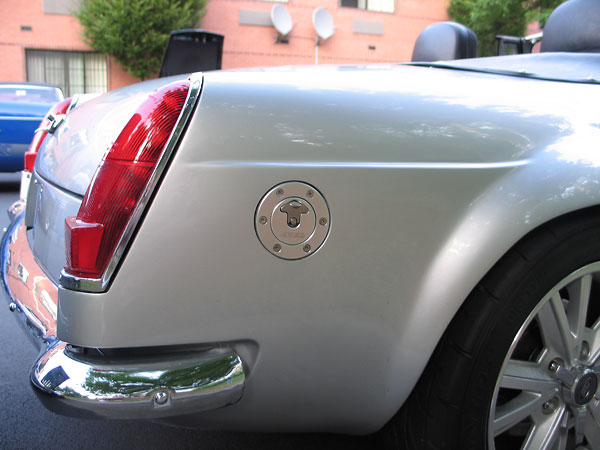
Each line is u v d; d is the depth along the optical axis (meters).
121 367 1.06
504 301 1.17
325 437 1.72
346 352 1.15
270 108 1.11
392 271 1.13
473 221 1.15
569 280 1.24
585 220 1.24
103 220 1.06
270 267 1.09
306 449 1.65
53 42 16.70
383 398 1.20
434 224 1.14
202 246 1.06
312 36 18.55
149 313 1.06
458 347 1.17
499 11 16.02
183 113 1.07
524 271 1.18
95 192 1.08
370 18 18.81
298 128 1.11
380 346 1.16
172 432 1.76
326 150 1.10
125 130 1.09
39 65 16.84
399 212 1.12
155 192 1.05
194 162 1.05
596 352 1.34
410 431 1.23
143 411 1.05
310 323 1.12
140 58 16.20
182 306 1.07
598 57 1.67
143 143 1.06
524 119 1.24
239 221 1.07
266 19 18.14
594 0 1.99
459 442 1.20
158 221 1.05
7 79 16.64
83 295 1.06
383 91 1.21
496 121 1.22
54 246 1.48
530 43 2.75
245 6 17.95
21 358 2.29
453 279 1.14
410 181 1.13
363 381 1.17
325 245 1.10
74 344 1.07
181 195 1.05
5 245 1.83
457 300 1.15
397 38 19.17
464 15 17.69
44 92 6.81
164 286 1.06
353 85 1.21
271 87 1.15
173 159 1.05
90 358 1.08
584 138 1.25
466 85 1.31
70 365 1.07
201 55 5.50
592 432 1.37
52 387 1.05
